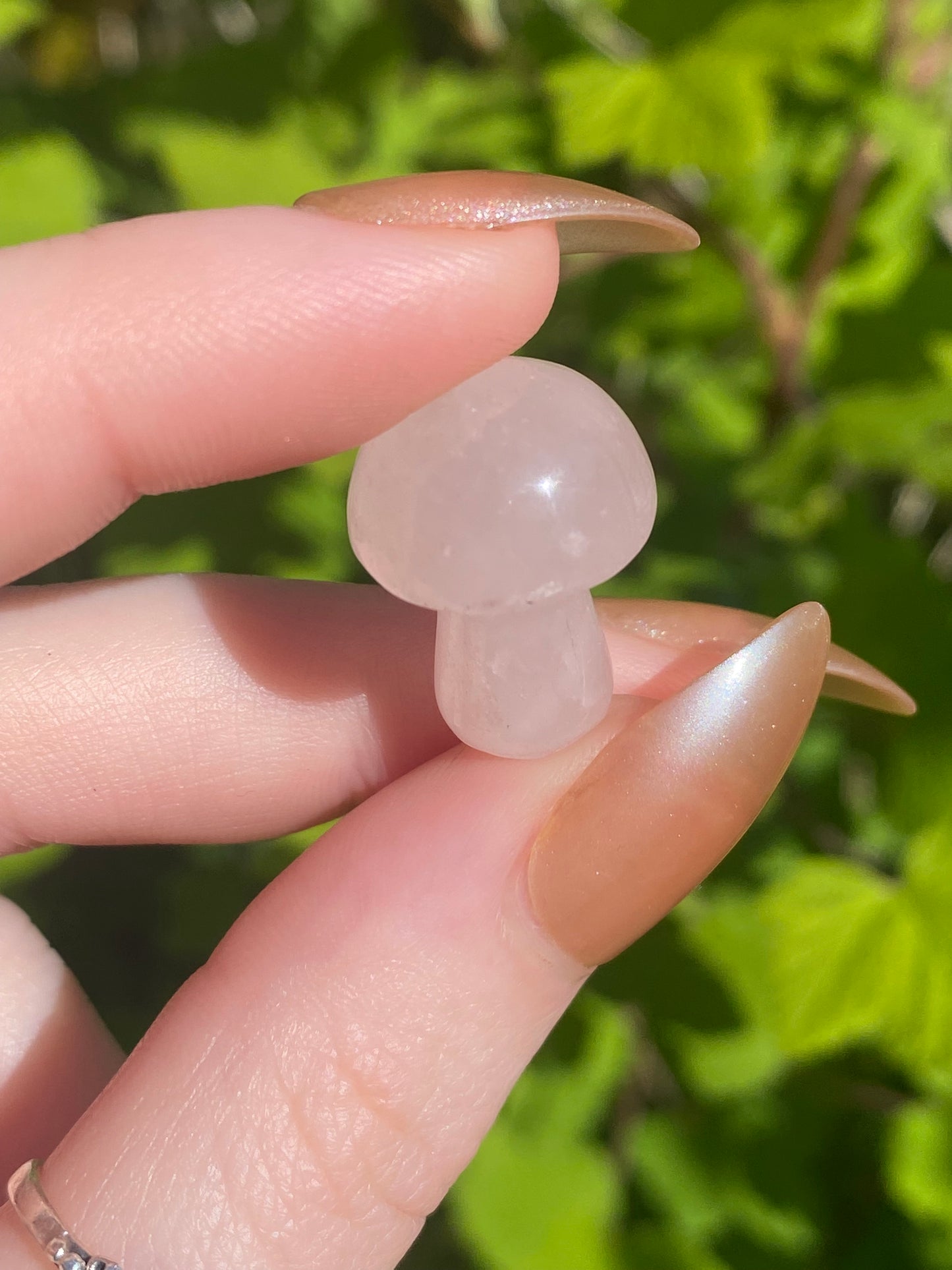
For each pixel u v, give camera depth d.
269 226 0.06
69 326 0.06
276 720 0.07
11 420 0.06
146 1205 0.05
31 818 0.07
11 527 0.06
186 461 0.06
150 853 0.16
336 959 0.05
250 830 0.07
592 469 0.05
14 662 0.07
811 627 0.05
